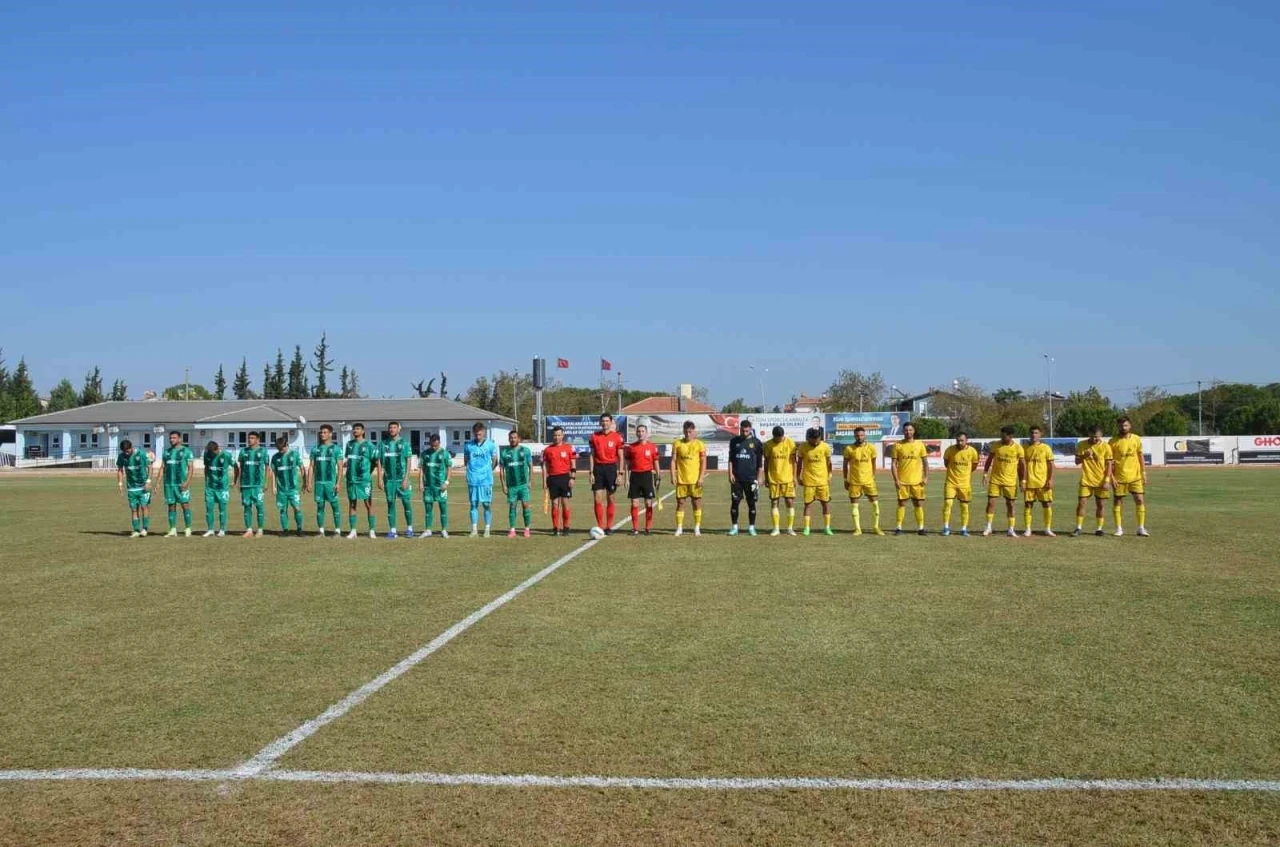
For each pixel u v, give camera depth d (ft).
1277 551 53.57
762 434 197.77
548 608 36.47
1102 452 63.16
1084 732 20.97
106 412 241.76
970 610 35.50
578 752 19.92
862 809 16.98
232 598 39.58
